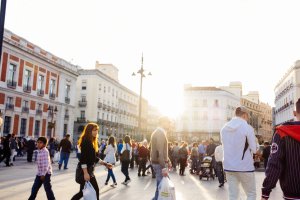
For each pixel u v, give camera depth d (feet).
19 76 118.42
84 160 19.25
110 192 32.99
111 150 38.29
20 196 28.86
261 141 120.67
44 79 134.41
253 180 16.42
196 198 30.99
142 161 52.29
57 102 143.64
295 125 9.47
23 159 82.02
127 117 253.03
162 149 21.07
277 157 9.53
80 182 19.72
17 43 114.42
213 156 50.88
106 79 204.54
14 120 115.75
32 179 41.32
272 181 9.51
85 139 19.53
